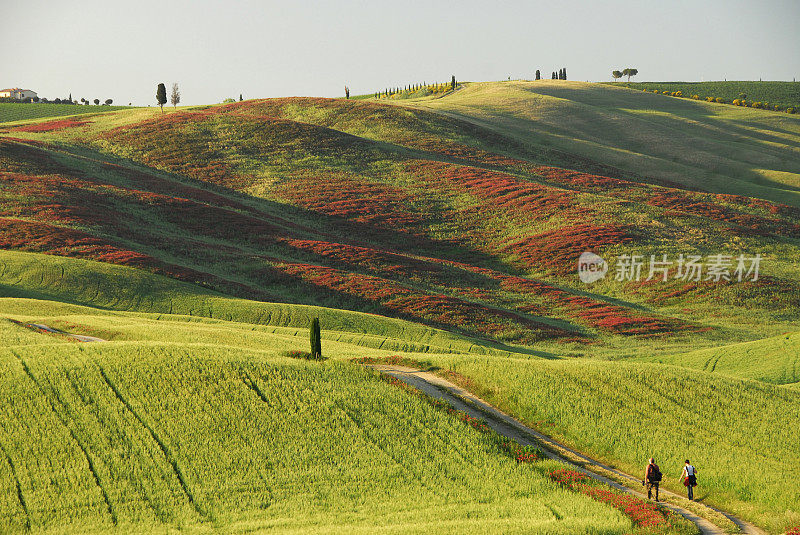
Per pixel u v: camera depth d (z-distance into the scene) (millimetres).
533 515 36469
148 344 58312
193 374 51781
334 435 45375
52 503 35656
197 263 110688
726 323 99312
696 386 59750
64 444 40844
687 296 109312
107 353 54562
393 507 37281
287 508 36812
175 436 43312
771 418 54094
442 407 51688
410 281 114125
